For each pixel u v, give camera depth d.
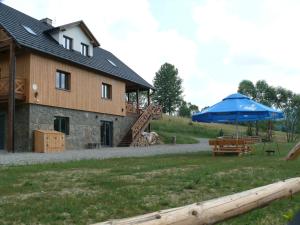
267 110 15.71
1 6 21.42
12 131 18.11
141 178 8.33
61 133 19.59
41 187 7.24
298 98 45.84
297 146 6.67
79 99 22.38
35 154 16.55
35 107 19.45
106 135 25.05
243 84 55.12
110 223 2.57
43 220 4.83
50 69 20.42
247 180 7.90
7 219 4.88
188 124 49.50
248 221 4.71
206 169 9.88
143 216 2.72
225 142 15.87
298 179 4.87
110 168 10.52
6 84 18.94
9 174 9.16
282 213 5.09
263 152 17.16
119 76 25.45
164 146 25.44
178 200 6.02
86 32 23.73
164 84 73.38
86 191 6.80
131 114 27.59
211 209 3.21
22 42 18.53
